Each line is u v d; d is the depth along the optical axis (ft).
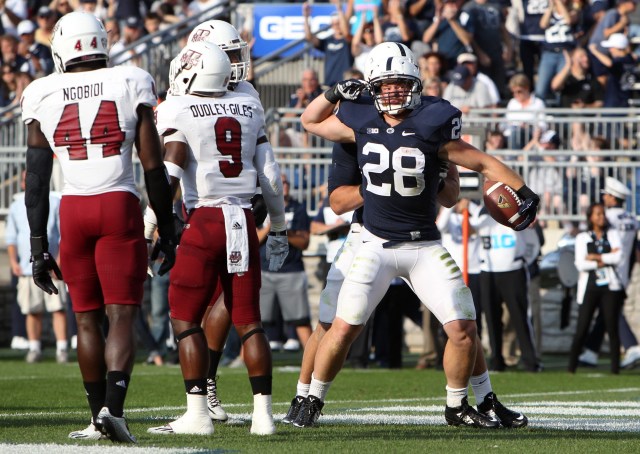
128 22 230.48
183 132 73.87
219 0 239.50
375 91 75.41
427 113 75.77
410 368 160.15
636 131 191.52
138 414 91.04
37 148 69.87
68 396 109.81
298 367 154.20
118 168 68.85
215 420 83.05
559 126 192.95
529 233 154.71
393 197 76.07
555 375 149.07
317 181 188.34
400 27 219.00
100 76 68.90
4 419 85.56
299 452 64.08
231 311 75.25
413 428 79.51
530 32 226.79
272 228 78.74
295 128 195.83
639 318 186.60
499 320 154.10
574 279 164.76
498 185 76.43
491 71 223.51
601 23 220.23
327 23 239.30
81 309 70.44
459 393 80.02
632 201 184.55
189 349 73.97
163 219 70.23
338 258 83.41
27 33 234.38
